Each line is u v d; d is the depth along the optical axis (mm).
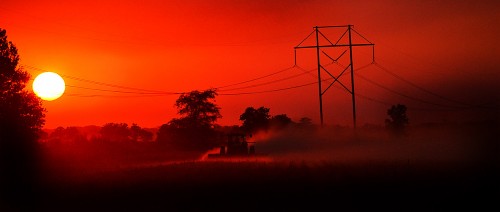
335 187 52406
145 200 46688
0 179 74938
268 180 59344
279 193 48969
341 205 41500
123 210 41531
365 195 46656
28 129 108812
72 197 50875
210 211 40125
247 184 56344
